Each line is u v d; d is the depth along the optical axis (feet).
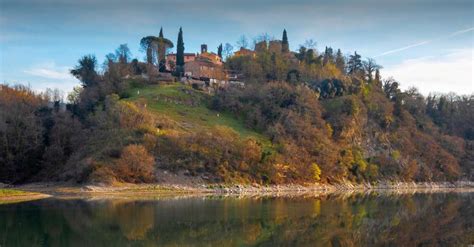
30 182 410.72
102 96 553.23
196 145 420.36
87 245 162.81
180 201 303.89
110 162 375.86
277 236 186.39
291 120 543.80
